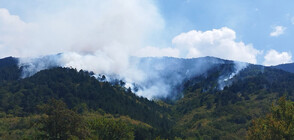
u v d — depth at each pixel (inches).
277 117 1579.7
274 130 1433.3
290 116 1487.5
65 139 1937.7
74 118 1983.3
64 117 1935.3
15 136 5029.5
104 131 3265.3
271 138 1430.9
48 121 1940.2
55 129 1941.4
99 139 3159.5
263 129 1526.8
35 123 2046.0
